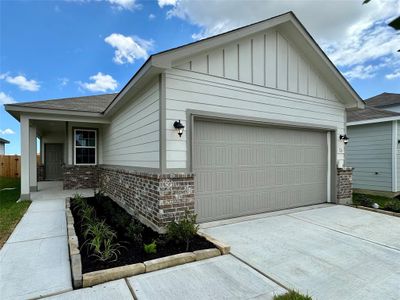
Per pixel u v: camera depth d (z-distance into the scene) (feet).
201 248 12.03
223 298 8.34
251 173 19.38
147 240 13.30
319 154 24.22
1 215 18.71
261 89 19.38
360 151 33.73
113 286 8.95
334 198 24.34
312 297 8.60
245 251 12.34
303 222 17.56
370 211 21.09
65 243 13.14
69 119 27.68
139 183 17.90
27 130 25.30
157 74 15.23
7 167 53.36
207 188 17.19
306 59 22.43
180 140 15.49
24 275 9.71
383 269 10.72
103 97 40.09
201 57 16.46
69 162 33.22
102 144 34.81
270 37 20.04
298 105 21.79
